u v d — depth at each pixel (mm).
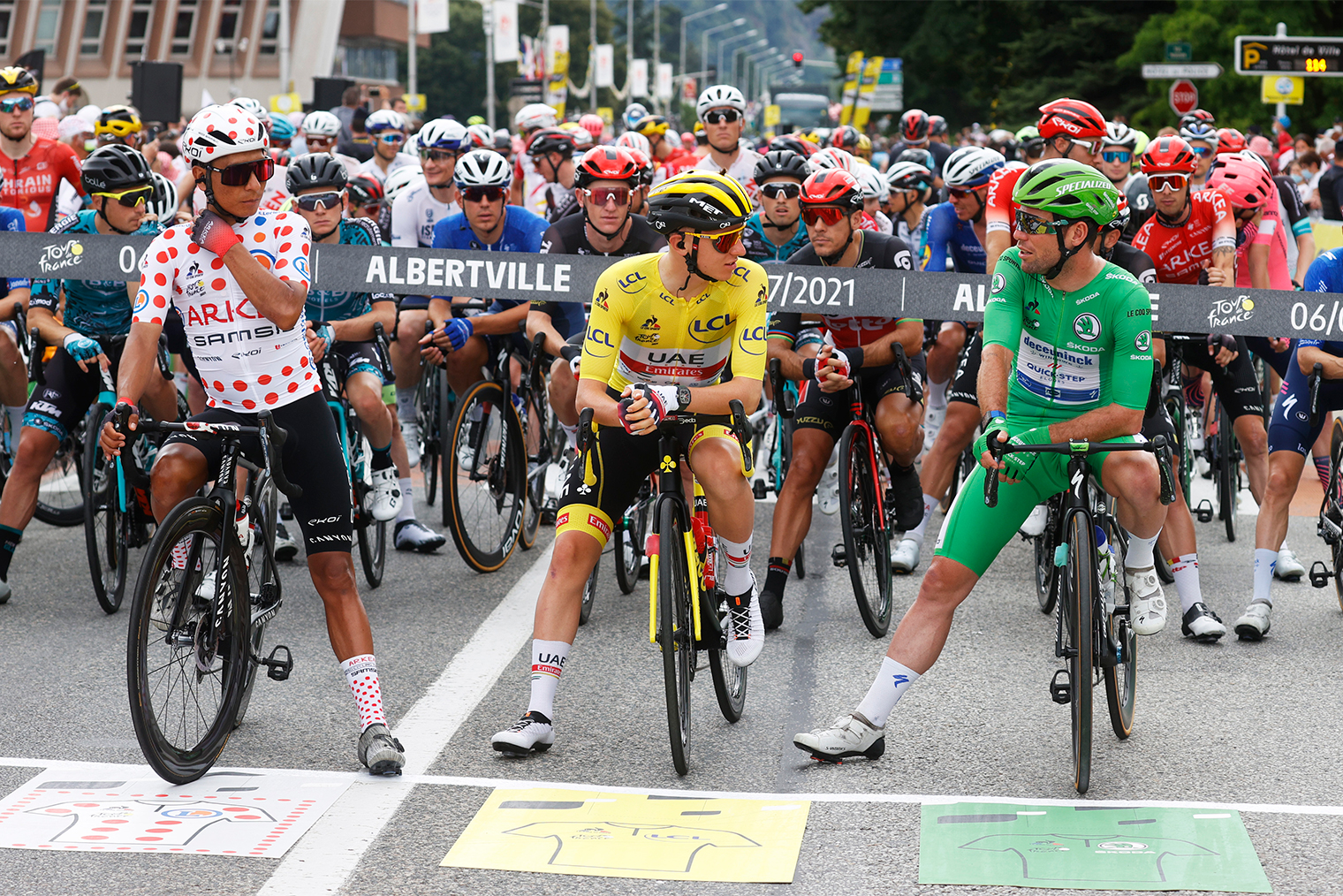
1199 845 10883
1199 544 21953
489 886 10234
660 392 12484
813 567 20719
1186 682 15172
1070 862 10562
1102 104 123688
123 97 192250
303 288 12367
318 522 12672
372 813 11531
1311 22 100750
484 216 20641
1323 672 15523
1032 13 127625
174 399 18547
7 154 26094
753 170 29797
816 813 11586
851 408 17594
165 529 11547
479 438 19516
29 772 12344
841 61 165500
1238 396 20625
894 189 27234
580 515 13195
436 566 20484
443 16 129625
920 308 18406
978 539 12492
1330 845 10898
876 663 15898
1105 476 12477
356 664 12648
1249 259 22250
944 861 10625
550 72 158250
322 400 12930
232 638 12633
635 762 12820
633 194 20281
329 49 191250
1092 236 12102
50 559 20672
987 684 15086
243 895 10062
